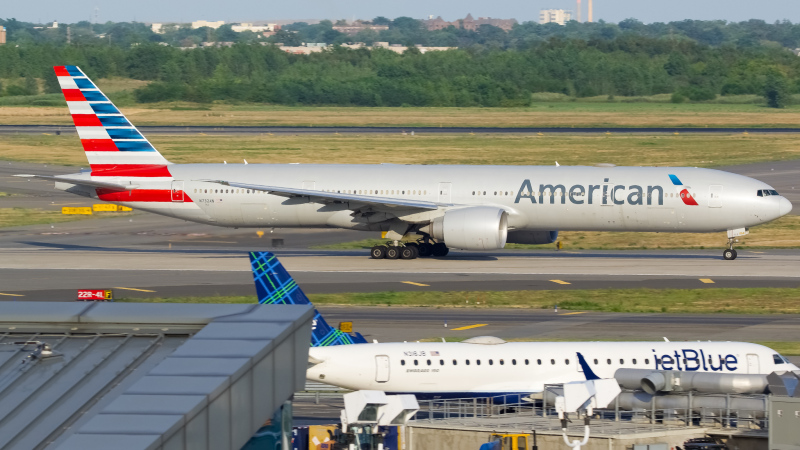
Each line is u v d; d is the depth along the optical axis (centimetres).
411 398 12131
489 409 14375
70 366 7669
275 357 7325
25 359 7762
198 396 6200
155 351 7906
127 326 8250
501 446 11738
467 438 12288
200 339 7288
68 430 6731
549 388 14000
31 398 7156
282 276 16100
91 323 8281
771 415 11388
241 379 6700
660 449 11612
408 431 12581
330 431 12531
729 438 12056
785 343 19838
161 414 5944
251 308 8262
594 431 12012
